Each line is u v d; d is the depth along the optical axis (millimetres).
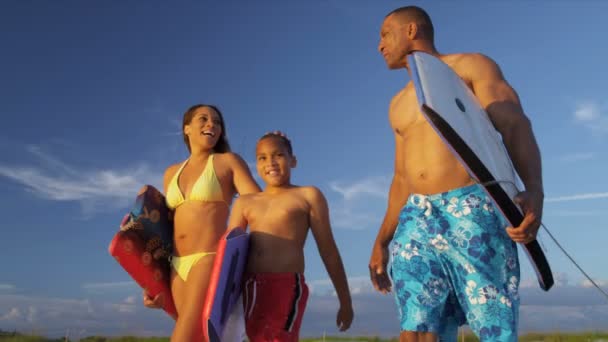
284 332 3896
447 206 3100
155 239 4859
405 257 3135
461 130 2689
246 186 4723
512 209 2809
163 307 4883
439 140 3189
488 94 3191
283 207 4141
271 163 4266
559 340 9578
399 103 3508
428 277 3057
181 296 4590
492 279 2982
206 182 4703
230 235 3873
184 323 4328
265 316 3920
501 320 2934
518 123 3102
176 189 4812
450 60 3412
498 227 3037
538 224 2814
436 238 3070
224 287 3824
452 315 3176
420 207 3170
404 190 3717
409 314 3049
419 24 3527
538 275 3174
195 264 4523
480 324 2963
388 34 3592
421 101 2648
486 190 2770
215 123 4988
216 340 3754
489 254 2994
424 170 3195
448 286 3072
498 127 3162
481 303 2959
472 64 3305
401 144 3641
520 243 2900
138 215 4734
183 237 4660
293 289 3965
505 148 3174
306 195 4207
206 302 3734
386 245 3857
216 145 5141
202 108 5035
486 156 2785
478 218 3029
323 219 4191
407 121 3383
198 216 4652
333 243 4238
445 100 2752
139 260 4754
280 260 4004
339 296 4297
